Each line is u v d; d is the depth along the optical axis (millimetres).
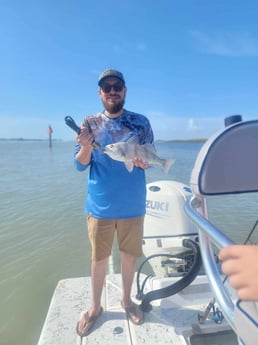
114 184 2369
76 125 2295
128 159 2350
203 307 2473
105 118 2559
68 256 4895
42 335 2203
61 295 2688
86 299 2631
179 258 2953
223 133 1193
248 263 641
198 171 1185
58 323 2330
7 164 19703
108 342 2131
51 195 9367
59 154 31281
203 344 2205
